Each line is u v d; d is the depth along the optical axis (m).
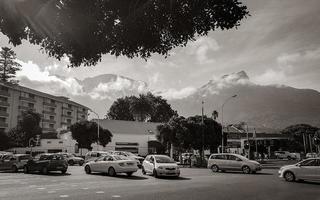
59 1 5.11
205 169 33.34
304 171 20.03
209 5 5.38
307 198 13.27
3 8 5.03
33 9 5.05
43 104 90.31
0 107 78.25
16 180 20.75
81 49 5.55
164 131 48.28
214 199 12.82
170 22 5.46
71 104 99.81
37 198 12.91
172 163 23.61
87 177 22.91
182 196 13.55
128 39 5.51
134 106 96.25
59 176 23.89
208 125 49.12
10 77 89.50
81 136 60.38
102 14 5.26
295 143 92.69
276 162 55.34
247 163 27.47
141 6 5.22
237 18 5.47
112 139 69.81
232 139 82.31
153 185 17.73
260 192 15.07
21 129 70.38
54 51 5.70
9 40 5.53
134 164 23.84
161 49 5.85
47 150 68.81
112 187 16.75
